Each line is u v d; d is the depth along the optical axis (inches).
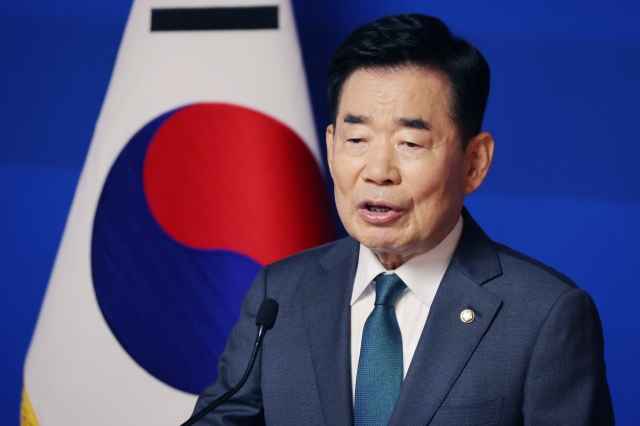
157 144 174.2
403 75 93.7
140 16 178.5
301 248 171.8
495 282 103.7
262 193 172.1
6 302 189.9
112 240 173.5
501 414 96.0
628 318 172.1
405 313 105.2
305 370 106.9
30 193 190.2
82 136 189.6
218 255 171.8
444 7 180.9
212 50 175.5
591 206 173.6
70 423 172.9
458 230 108.1
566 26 175.0
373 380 100.0
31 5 191.9
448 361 98.0
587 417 95.6
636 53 172.6
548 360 96.7
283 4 176.4
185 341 170.9
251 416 111.0
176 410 170.4
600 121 173.5
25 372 177.3
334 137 102.1
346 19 183.6
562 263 174.6
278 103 173.6
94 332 173.0
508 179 176.9
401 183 93.9
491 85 177.8
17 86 191.3
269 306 104.5
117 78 178.2
